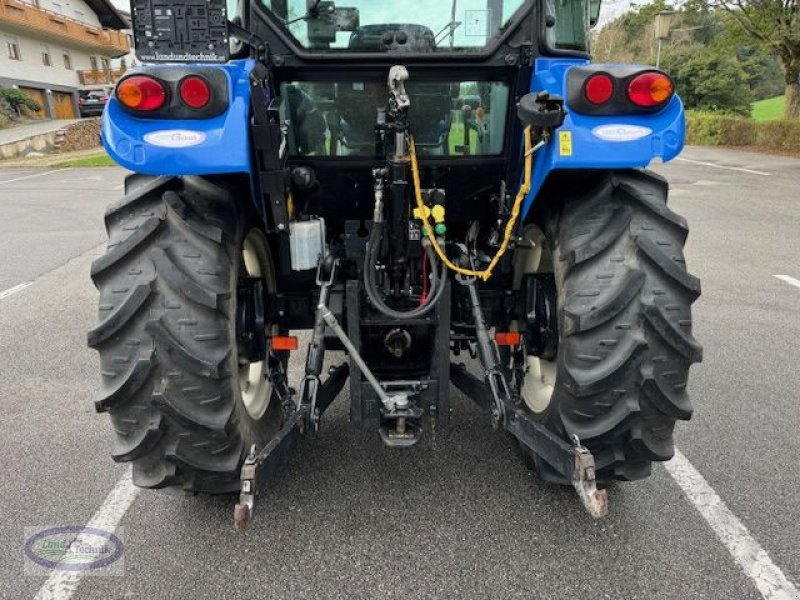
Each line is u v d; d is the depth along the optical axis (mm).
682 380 2105
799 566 2240
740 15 19359
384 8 2363
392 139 2357
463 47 2430
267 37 2352
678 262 2062
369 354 2678
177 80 1929
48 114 34062
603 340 2070
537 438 2160
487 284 3047
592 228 2162
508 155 2650
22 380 3955
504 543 2365
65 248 7797
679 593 2125
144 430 2068
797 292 5531
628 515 2518
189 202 2133
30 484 2803
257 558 2311
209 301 2010
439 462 2908
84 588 2182
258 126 2064
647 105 2041
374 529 2453
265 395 2764
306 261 2490
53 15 32875
